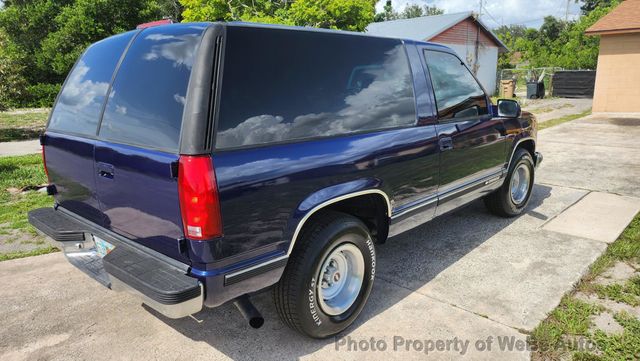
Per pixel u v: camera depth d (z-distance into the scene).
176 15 32.16
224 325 3.17
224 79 2.34
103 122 2.78
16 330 3.12
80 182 3.01
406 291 3.58
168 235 2.39
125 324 3.19
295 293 2.70
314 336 2.90
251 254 2.43
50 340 3.01
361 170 2.96
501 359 2.75
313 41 2.84
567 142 10.01
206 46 2.32
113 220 2.79
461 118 4.04
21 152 10.17
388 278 3.81
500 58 39.50
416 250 4.38
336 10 11.20
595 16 29.72
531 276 3.78
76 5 19.84
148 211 2.46
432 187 3.71
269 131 2.50
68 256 3.09
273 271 2.54
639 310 3.22
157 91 2.46
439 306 3.35
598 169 7.48
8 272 4.00
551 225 4.98
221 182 2.24
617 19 14.93
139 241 2.64
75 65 3.37
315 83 2.79
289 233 2.57
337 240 2.81
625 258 4.09
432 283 3.71
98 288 3.72
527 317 3.18
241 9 12.45
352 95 3.03
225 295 2.37
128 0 19.50
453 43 26.23
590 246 4.36
